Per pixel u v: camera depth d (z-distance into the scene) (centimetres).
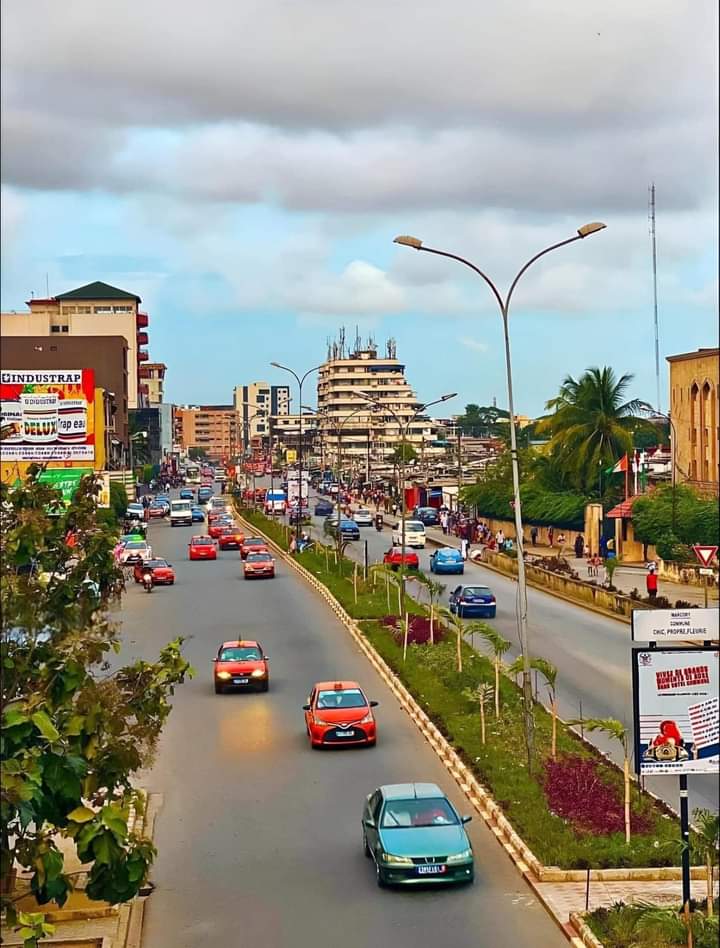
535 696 3547
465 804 2544
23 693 1597
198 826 2450
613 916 1802
